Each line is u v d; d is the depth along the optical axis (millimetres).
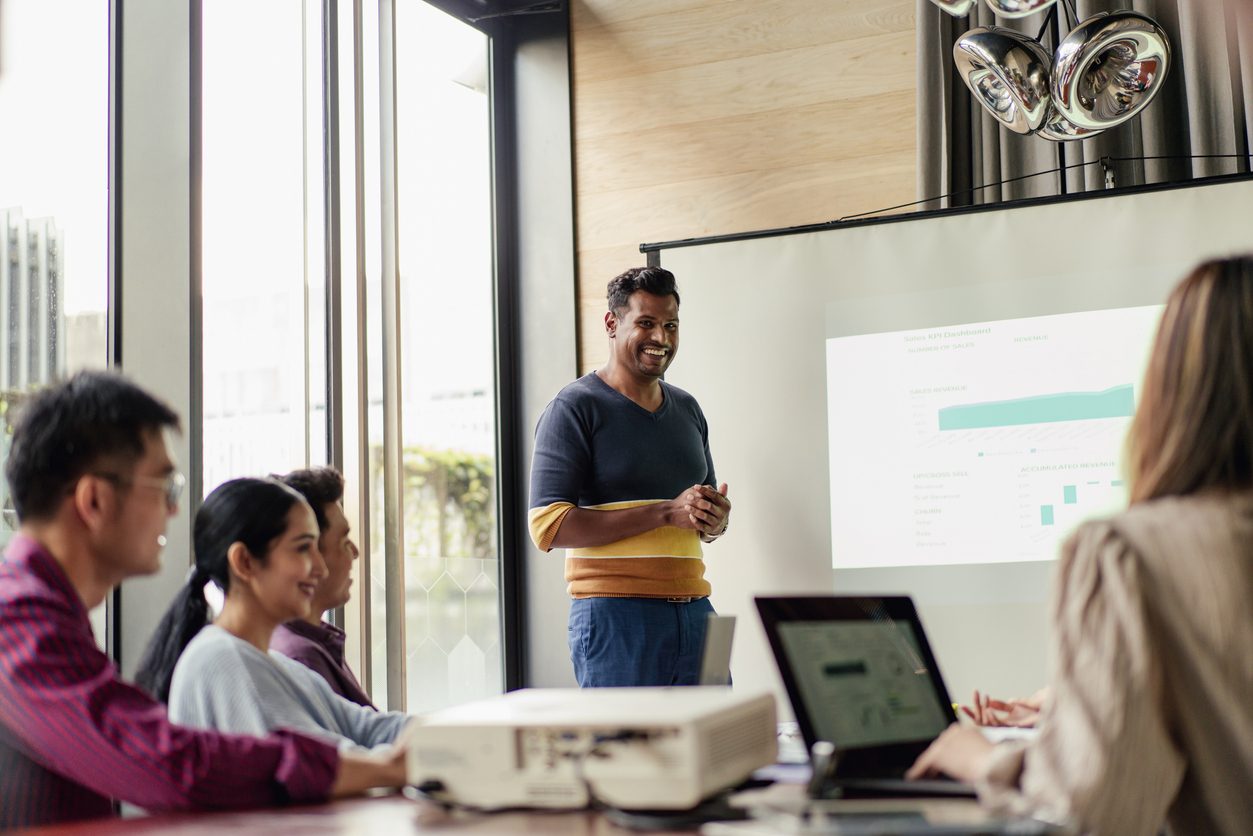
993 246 3391
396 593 3463
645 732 1141
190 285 2795
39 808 1335
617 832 1070
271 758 1300
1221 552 1107
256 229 3059
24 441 1417
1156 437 1211
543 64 4242
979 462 3344
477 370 4055
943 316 3420
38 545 1402
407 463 3646
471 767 1201
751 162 3953
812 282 3570
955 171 3582
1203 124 3246
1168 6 3375
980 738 1278
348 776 1337
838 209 3828
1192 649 1098
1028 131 3055
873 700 1371
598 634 2992
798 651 1328
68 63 2605
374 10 3648
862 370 3490
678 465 3156
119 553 1430
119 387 1451
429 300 3812
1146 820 1065
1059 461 3264
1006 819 1048
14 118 2453
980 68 3000
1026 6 2785
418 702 3623
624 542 3023
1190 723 1109
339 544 2232
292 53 3234
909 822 1051
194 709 1574
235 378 2951
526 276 4215
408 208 3730
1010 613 3275
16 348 2453
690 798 1117
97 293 2664
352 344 3377
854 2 3869
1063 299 3299
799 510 3512
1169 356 1213
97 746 1269
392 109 3654
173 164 2799
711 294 3664
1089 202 3297
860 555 3438
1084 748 1062
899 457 3426
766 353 3592
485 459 4062
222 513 1696
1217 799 1108
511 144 4273
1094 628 1111
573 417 3098
